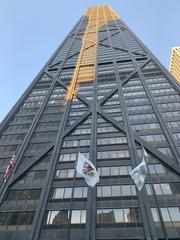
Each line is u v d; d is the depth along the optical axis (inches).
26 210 1258.6
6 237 1136.8
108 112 1932.8
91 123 1829.5
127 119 1795.0
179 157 1414.9
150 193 1250.0
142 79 2266.2
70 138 1729.8
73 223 1160.2
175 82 2102.6
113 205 1217.4
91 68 2689.5
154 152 1483.8
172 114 1781.5
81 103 2126.0
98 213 1189.1
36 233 1125.7
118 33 3764.8
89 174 936.9
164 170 1378.0
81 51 3257.9
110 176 1380.4
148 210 1146.0
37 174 1486.2
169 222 1107.9
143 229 1089.4
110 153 1546.5
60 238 1101.7
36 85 2536.9
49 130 1849.2
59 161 1550.2
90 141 1658.5
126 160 1475.1
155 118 1785.2
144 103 1961.1
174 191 1248.8
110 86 2271.2
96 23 4463.6
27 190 1384.1
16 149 1713.8
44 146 1699.1
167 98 1959.9
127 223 1127.6
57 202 1279.5
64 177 1427.2
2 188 1403.8
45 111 2092.8
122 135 1679.4
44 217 1211.2
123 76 2400.3
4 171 1534.2
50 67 2913.4
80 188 1337.4
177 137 1573.6
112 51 3061.0
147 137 1624.0
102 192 1295.5
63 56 3191.4
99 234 1093.8
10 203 1318.9
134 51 2913.4
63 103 2160.4
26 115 2075.5
